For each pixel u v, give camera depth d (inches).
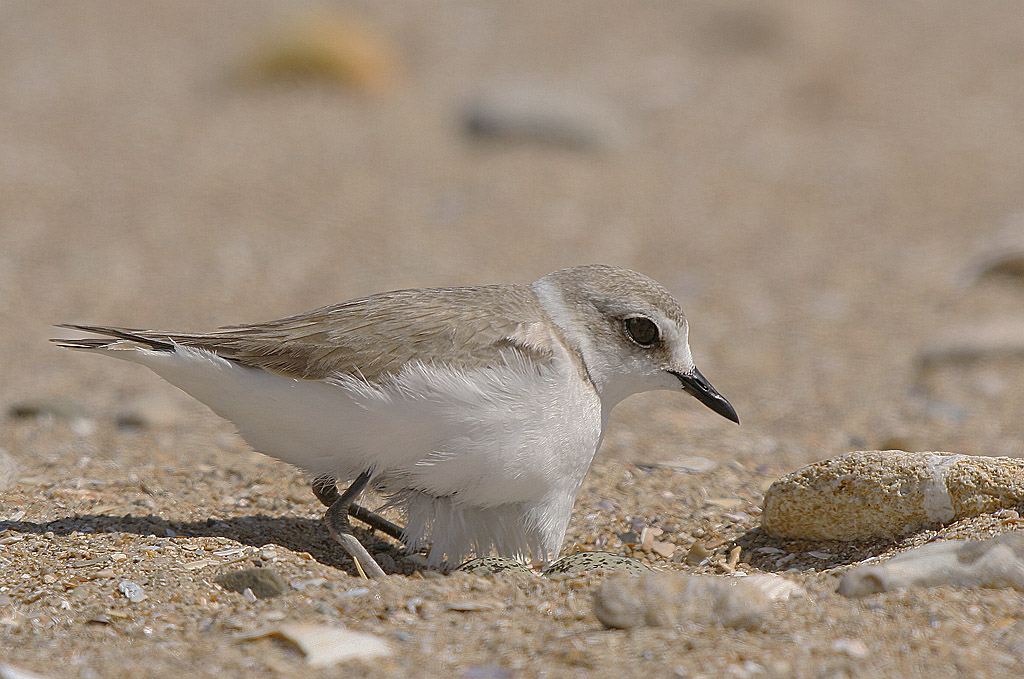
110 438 398.0
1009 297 583.5
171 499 309.7
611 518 313.4
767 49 1057.5
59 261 626.2
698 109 921.5
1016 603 219.9
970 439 409.7
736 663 200.1
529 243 666.8
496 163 800.3
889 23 1148.5
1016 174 792.9
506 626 218.5
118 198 724.7
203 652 208.8
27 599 233.5
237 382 259.0
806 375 498.9
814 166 813.2
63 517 289.4
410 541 277.1
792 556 279.4
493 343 260.1
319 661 203.5
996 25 1145.4
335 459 264.1
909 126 896.9
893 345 532.4
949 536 257.4
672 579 220.8
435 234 678.5
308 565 254.4
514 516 274.4
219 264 628.4
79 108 891.4
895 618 217.0
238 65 971.9
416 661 204.2
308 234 676.1
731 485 342.3
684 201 743.7
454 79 980.6
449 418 252.8
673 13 1156.5
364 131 858.8
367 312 264.8
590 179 778.8
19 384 472.7
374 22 1106.7
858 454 282.0
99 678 197.2
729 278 623.2
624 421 441.4
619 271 281.4
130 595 235.9
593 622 219.1
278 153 810.2
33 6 1147.3
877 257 652.1
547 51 1053.2
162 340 264.1
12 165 767.1
